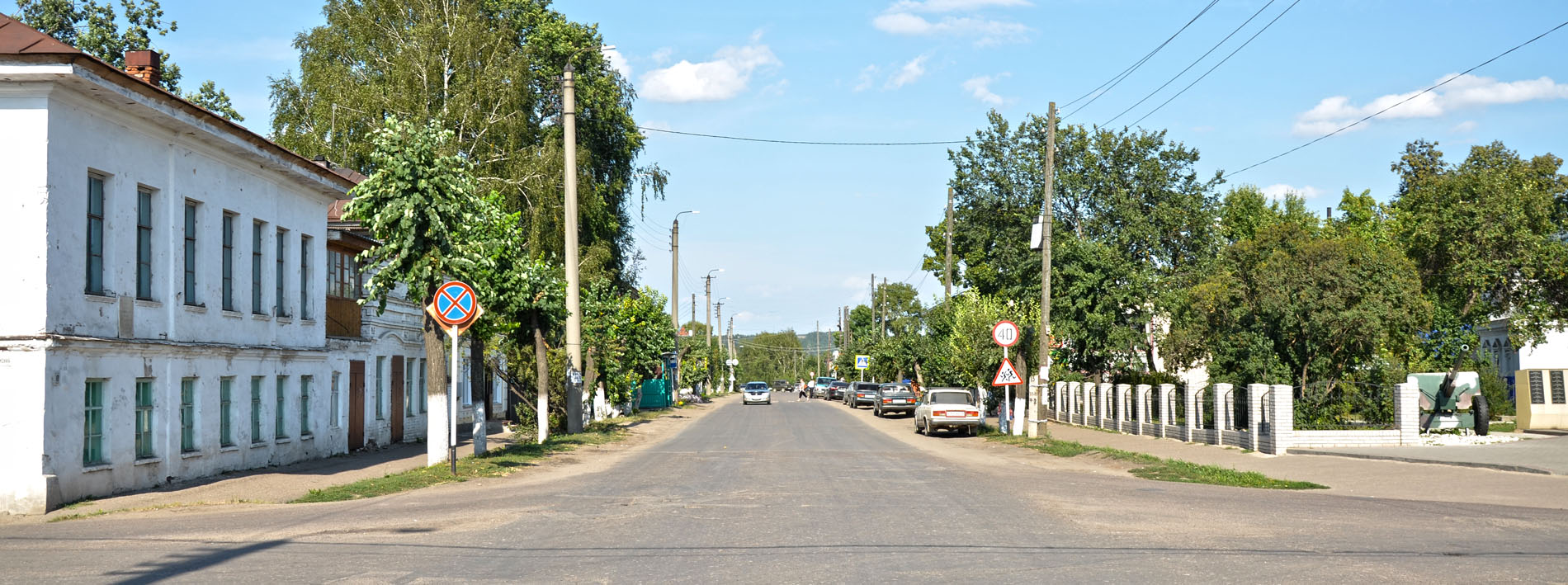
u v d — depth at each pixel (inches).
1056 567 353.7
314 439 977.5
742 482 696.4
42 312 595.2
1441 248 1460.4
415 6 1579.7
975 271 2079.2
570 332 1295.5
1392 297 1083.3
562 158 1573.6
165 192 732.0
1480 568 345.1
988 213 1996.8
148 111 677.9
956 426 1355.8
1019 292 1488.7
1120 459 880.3
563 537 438.9
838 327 4505.4
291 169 897.5
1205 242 1925.4
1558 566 347.6
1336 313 1031.6
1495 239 1409.9
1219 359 1135.6
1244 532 434.6
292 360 932.6
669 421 1834.4
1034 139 1989.4
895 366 2472.9
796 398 4146.2
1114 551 386.0
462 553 397.1
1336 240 1151.0
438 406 833.5
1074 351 1572.3
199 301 782.5
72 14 1576.0
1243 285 1142.3
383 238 805.9
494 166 1546.5
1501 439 939.3
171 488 706.2
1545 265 1392.7
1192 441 1083.3
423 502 589.9
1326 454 861.2
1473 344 1419.8
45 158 598.2
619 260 2015.3
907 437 1333.7
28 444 584.7
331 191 999.0
